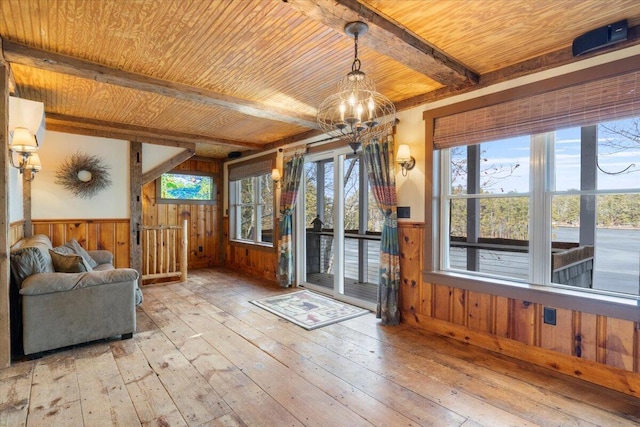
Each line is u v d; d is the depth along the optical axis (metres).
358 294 4.86
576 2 1.98
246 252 6.70
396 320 3.66
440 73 2.79
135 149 5.40
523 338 2.81
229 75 3.09
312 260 6.36
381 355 2.91
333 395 2.29
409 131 3.67
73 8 2.05
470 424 1.99
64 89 3.46
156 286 5.45
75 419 2.02
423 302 3.54
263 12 2.11
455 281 3.24
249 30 2.32
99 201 5.18
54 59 2.62
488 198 3.30
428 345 3.12
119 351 2.98
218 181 7.50
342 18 2.01
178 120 4.64
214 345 3.12
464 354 2.93
